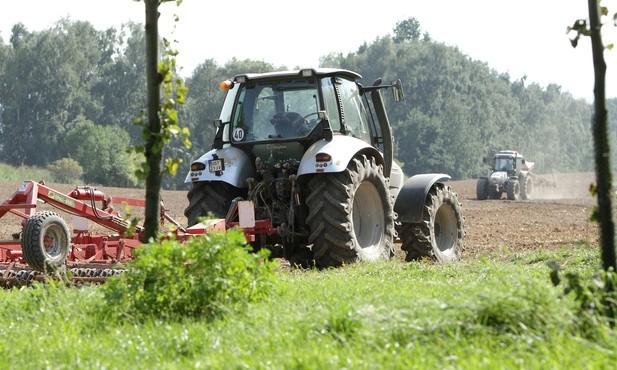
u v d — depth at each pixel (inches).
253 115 1375.5
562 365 494.0
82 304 773.3
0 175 6505.9
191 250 751.7
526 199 4525.1
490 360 505.0
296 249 1368.1
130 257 1227.2
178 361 579.8
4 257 1201.4
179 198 4530.0
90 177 7795.3
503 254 1545.3
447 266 1170.6
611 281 613.9
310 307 732.0
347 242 1289.4
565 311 593.3
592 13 635.5
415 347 550.3
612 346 532.4
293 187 1305.4
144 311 737.6
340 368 514.0
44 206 3127.5
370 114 1470.2
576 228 2410.2
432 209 1465.3
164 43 770.8
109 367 567.2
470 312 598.5
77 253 1206.3
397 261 1353.3
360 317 624.4
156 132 770.8
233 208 1300.4
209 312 739.4
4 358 606.5
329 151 1283.2
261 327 650.8
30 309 789.9
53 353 613.9
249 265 768.3
